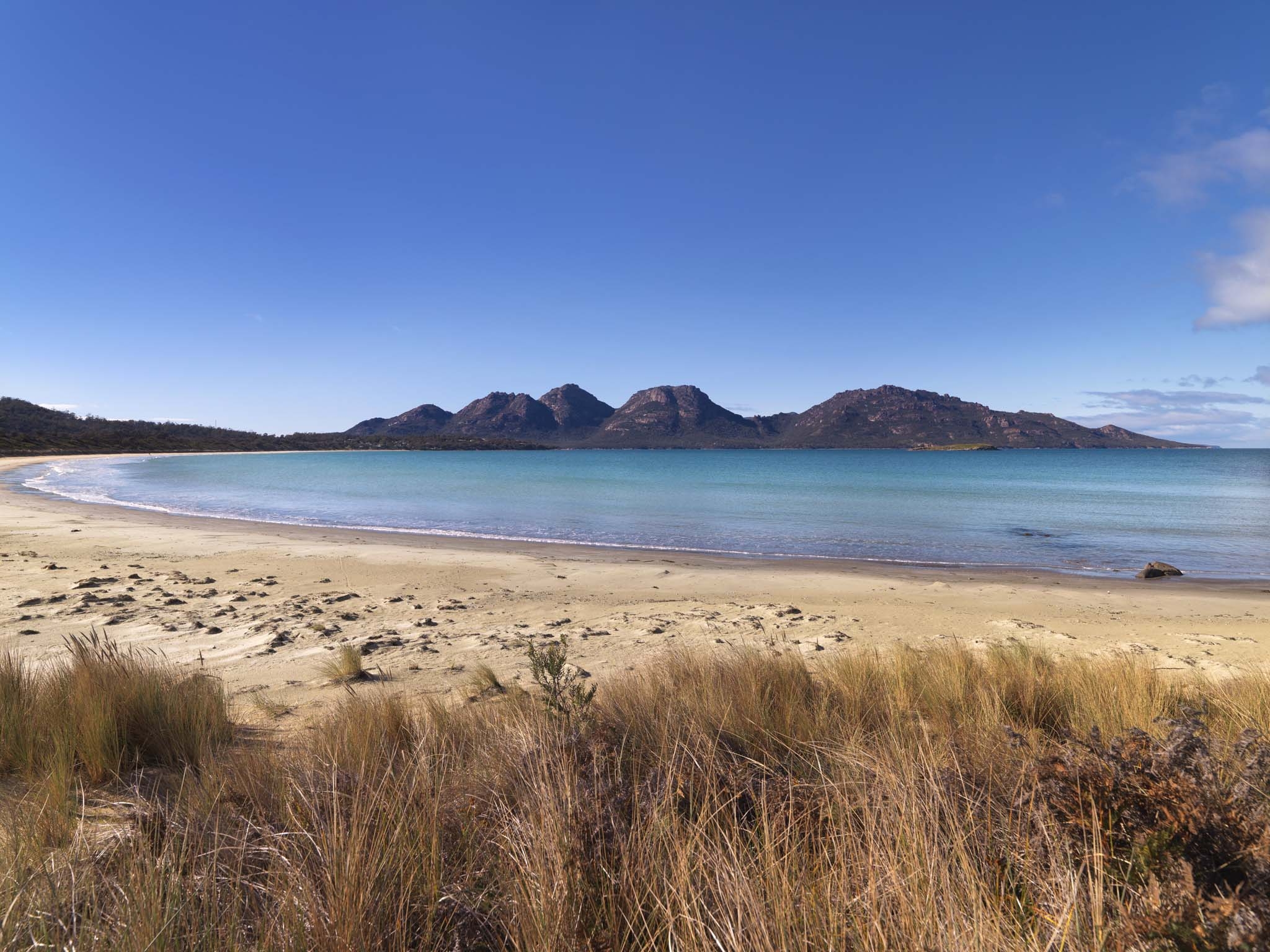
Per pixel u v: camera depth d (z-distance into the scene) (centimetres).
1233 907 172
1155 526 2644
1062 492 4684
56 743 357
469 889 225
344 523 2503
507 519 2728
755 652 626
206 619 895
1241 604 1221
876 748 357
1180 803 222
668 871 224
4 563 1340
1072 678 564
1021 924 198
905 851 219
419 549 1758
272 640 788
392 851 231
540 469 8856
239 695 582
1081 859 221
